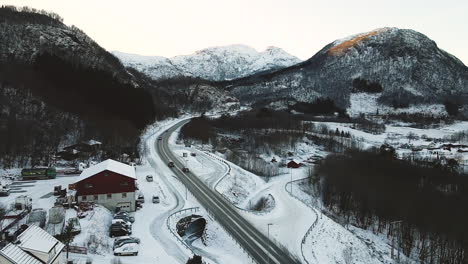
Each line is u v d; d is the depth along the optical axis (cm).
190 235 5675
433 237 6881
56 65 12575
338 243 6100
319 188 9706
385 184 9088
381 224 7769
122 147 10212
